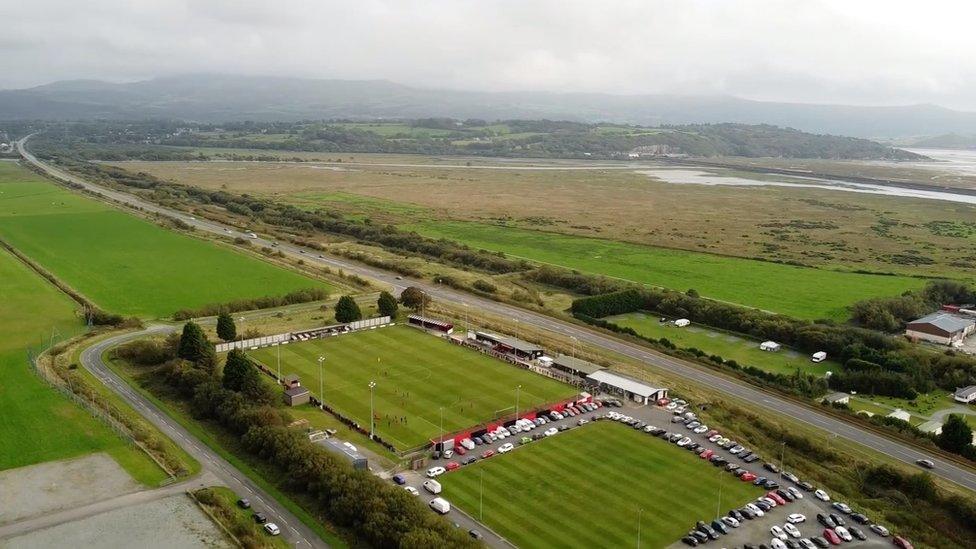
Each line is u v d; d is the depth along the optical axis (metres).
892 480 134.00
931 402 175.88
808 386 177.50
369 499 112.31
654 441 148.12
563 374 185.38
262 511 115.81
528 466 135.75
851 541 114.06
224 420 145.62
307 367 183.75
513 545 109.62
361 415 156.00
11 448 130.50
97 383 164.75
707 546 110.88
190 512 112.94
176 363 170.38
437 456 137.88
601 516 118.94
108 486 119.56
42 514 110.69
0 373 164.38
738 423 159.25
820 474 137.38
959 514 123.19
